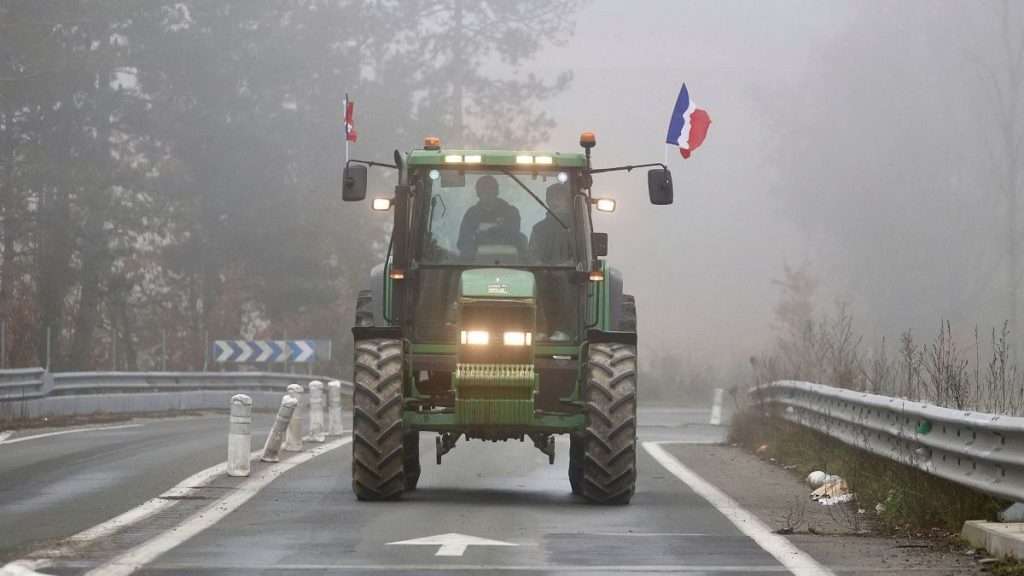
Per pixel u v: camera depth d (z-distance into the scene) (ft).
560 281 143.74
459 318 138.10
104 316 549.95
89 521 119.96
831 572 94.53
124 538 109.19
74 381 298.35
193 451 196.85
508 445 226.99
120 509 129.18
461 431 143.54
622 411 139.54
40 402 283.18
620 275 152.56
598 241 145.69
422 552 102.99
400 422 139.23
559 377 143.54
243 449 161.79
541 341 143.33
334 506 134.41
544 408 143.84
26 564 94.94
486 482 167.32
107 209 512.63
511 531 116.57
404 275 143.74
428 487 160.04
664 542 109.70
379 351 142.00
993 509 115.24
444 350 143.84
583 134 146.82
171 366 480.23
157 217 540.11
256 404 370.12
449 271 143.95
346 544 107.04
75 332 499.92
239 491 146.20
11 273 482.69
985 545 104.12
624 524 122.31
